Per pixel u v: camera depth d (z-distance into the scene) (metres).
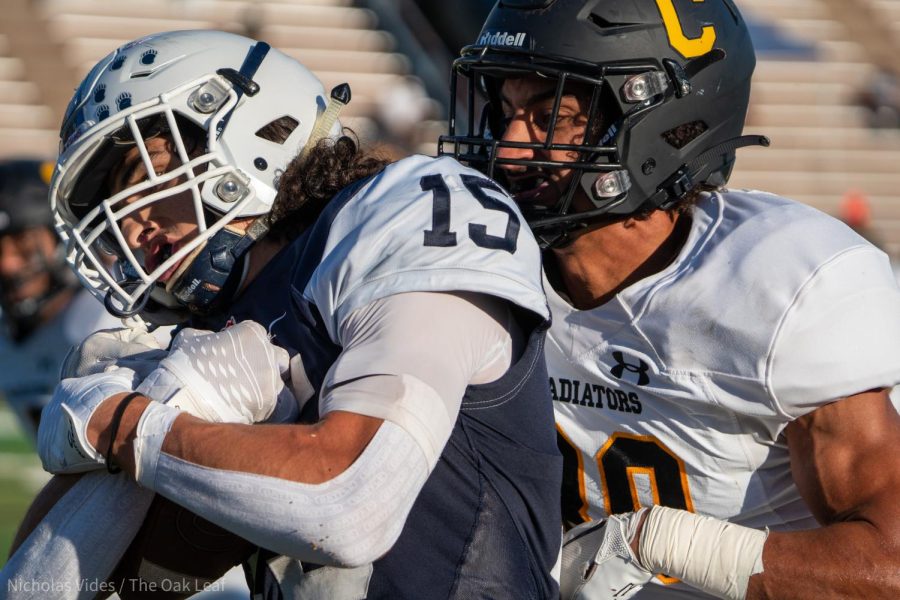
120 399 5.07
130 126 5.54
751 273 6.50
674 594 7.16
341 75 30.62
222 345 5.18
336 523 4.54
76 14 30.23
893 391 8.21
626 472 7.12
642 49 6.95
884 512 6.10
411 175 5.33
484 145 7.10
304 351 5.28
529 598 5.35
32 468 20.08
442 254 4.93
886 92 34.84
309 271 5.29
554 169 7.05
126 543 5.28
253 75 5.81
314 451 4.61
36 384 12.72
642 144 6.94
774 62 34.94
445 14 31.16
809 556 6.11
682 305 6.65
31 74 28.81
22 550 5.27
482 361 5.04
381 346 4.76
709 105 7.16
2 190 12.36
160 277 5.82
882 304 6.45
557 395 7.29
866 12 37.53
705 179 7.19
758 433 6.66
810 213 6.71
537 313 5.05
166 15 30.59
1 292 12.49
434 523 5.12
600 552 6.49
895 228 33.06
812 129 33.91
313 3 31.52
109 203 5.58
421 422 4.65
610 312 6.95
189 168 5.57
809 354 6.31
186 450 4.79
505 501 5.26
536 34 6.98
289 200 5.77
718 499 6.89
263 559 5.31
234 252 5.71
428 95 30.97
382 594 5.05
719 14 7.32
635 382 6.89
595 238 7.09
